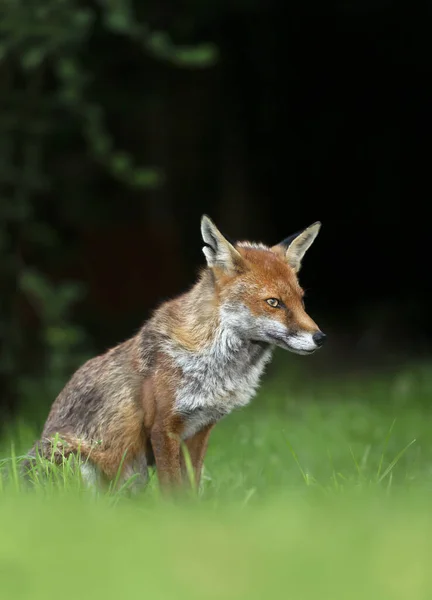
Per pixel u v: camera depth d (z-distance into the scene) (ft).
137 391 26.76
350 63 85.10
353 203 90.22
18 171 51.49
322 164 89.51
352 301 90.53
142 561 14.20
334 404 54.60
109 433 26.86
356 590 12.73
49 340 49.37
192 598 12.25
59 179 72.43
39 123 51.29
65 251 65.92
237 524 17.30
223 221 85.87
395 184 88.99
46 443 27.30
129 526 17.12
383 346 79.20
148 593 12.53
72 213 74.59
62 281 78.18
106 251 81.41
